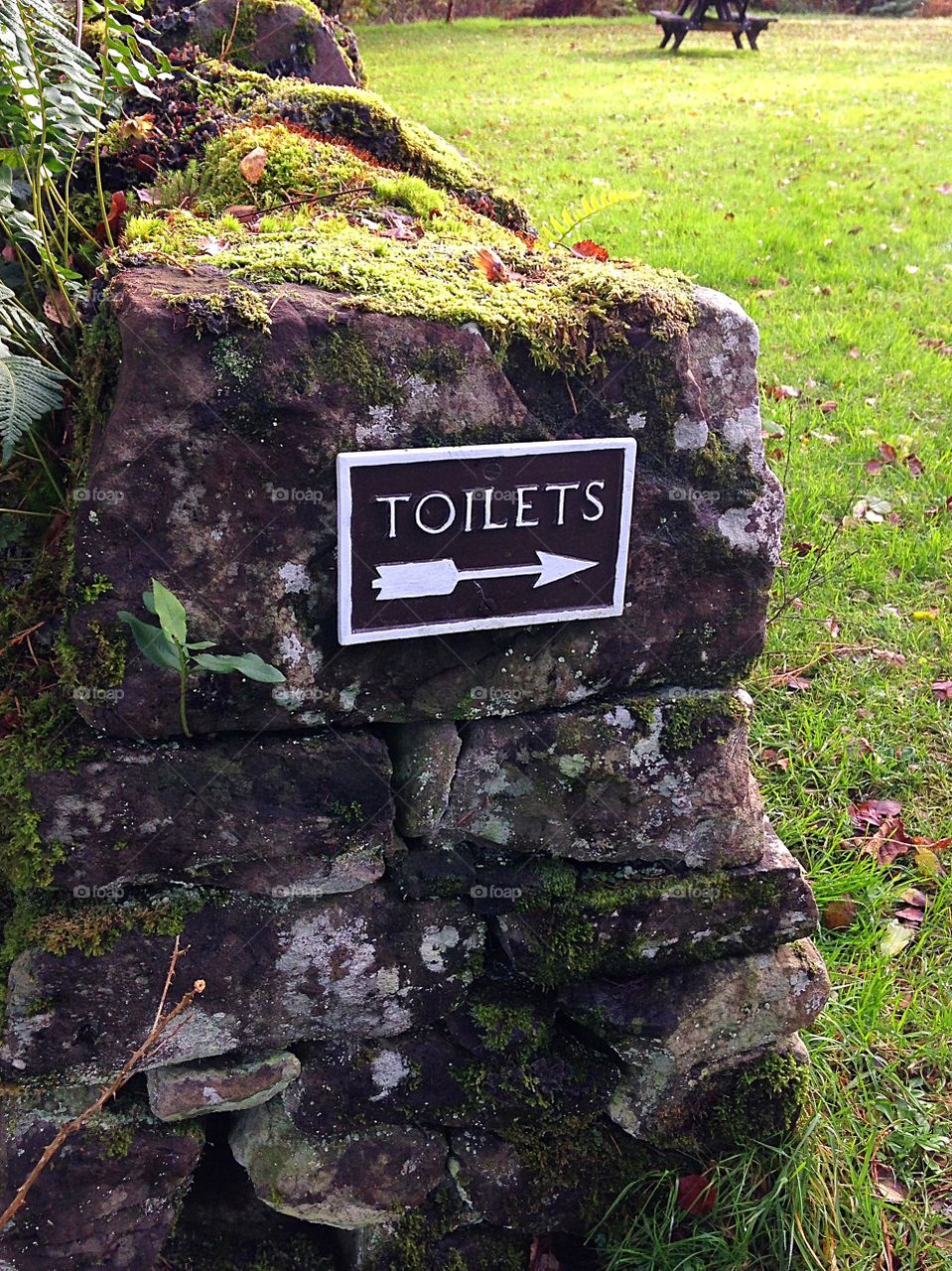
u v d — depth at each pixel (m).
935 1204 2.18
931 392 5.05
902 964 2.65
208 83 2.66
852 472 4.43
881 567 3.88
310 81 2.95
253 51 2.94
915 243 6.75
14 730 1.72
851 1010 2.48
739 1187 2.05
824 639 3.57
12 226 1.98
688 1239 2.04
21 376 1.68
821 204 7.35
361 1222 2.02
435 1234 2.06
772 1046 2.11
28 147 1.97
